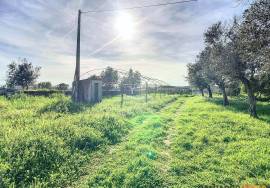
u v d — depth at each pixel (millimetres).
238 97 59125
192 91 102000
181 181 8297
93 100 33969
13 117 16906
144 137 13609
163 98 49844
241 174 8797
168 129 17047
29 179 7859
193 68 60750
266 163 9625
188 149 11914
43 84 62219
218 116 22828
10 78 60750
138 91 61156
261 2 12695
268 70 14820
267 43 13055
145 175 8344
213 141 13297
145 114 24000
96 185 7812
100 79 35750
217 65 26953
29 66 62094
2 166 8102
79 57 27109
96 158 10383
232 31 24703
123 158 10195
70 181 8125
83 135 12383
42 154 9445
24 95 30859
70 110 21609
